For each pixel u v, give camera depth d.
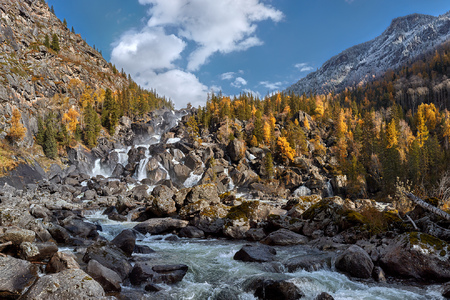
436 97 184.00
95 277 9.17
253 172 85.81
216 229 19.95
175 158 81.75
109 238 19.53
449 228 12.55
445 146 97.06
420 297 8.71
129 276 10.61
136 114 141.75
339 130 116.19
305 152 102.69
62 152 80.31
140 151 83.31
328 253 13.29
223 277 11.09
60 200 40.50
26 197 40.06
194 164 78.19
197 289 9.93
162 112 170.75
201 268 12.24
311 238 17.05
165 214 25.09
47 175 66.12
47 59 121.19
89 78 143.75
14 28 116.06
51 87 105.88
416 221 13.82
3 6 116.94
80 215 28.09
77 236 17.55
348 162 87.12
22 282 8.49
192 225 21.16
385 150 82.62
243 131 122.00
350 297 8.80
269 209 20.98
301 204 22.19
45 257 11.49
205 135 114.88
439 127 121.62
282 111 159.75
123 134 116.00
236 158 89.00
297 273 10.90
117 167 78.94
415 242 10.62
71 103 109.56
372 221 14.60
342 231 15.83
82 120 107.62
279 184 82.88
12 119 72.69
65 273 7.83
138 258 13.29
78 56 169.12
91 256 11.07
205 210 21.50
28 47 116.94
